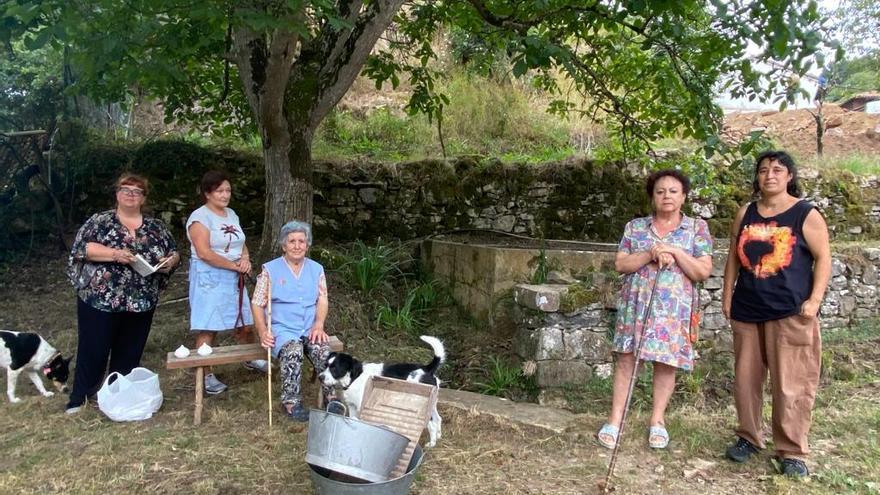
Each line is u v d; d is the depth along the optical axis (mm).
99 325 4066
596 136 9945
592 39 5723
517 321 5113
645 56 5895
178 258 4344
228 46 5301
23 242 7020
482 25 6180
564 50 4730
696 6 4922
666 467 3480
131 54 3750
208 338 4391
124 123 8594
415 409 3316
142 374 4141
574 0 5176
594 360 4727
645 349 3555
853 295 6195
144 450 3504
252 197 7422
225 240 4328
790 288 3279
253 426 3873
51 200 7246
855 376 5156
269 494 3072
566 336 4676
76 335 5469
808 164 8750
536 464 3484
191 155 7277
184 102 7016
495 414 4098
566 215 7711
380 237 7453
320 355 3938
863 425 4070
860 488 3203
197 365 3881
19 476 3219
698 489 3240
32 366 4344
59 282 6578
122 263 4066
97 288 4035
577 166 7723
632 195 7742
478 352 5391
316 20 5219
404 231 7508
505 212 7645
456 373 5219
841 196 8320
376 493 2648
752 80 4570
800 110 12875
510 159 8719
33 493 3062
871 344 5754
